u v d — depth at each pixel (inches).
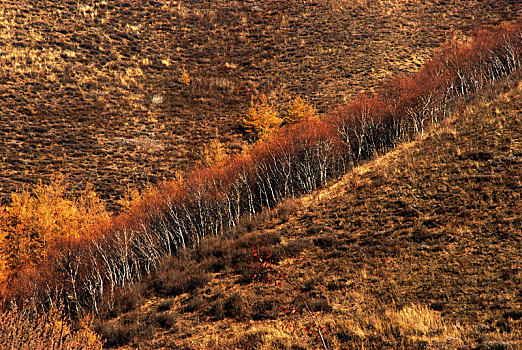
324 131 1360.7
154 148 1863.9
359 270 684.7
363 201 928.9
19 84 2041.1
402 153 1104.8
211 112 2199.8
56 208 1162.0
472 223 705.6
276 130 1798.7
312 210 986.1
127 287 865.5
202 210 1136.8
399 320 506.0
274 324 598.9
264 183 1234.6
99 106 2071.9
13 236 1047.6
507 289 521.7
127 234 1040.8
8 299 829.2
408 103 1435.8
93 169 1660.9
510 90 1232.2
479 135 1010.1
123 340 648.4
